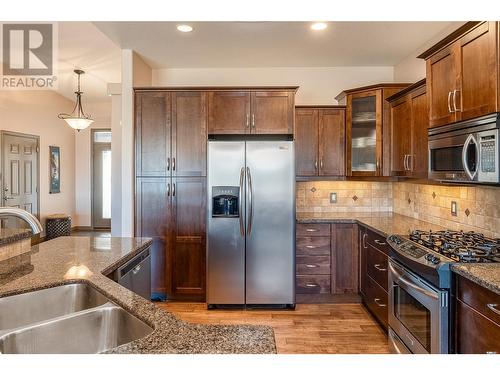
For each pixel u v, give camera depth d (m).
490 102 1.85
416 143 3.02
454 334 1.83
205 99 3.79
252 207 3.57
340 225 3.79
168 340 1.02
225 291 3.61
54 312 1.60
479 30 1.95
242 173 3.55
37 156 6.58
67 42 4.14
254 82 4.36
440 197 3.22
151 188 3.81
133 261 2.28
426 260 2.03
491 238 2.46
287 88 3.75
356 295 3.83
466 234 2.57
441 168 2.38
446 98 2.32
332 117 4.02
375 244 3.20
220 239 3.59
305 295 3.83
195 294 3.81
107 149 8.28
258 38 3.43
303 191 4.32
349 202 4.31
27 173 6.29
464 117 2.11
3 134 5.65
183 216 3.81
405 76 4.02
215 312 3.56
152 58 4.00
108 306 1.37
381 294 3.05
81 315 1.32
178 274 3.81
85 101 7.58
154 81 4.36
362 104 3.85
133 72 3.77
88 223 8.27
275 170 3.57
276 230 3.58
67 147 7.81
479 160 1.92
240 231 3.58
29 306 1.54
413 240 2.46
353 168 3.91
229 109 3.78
